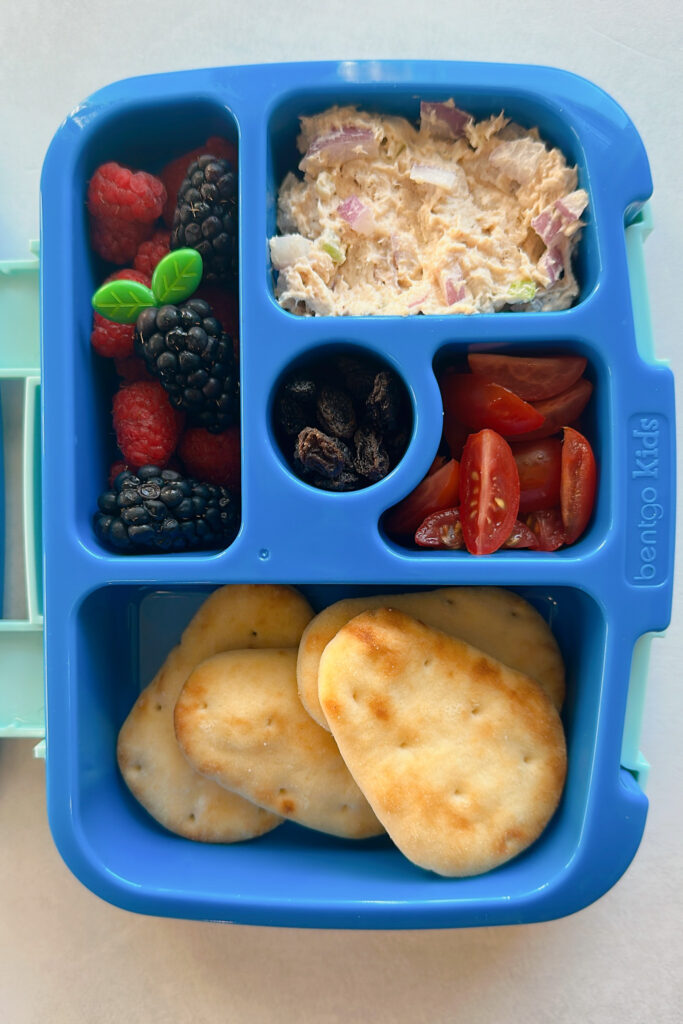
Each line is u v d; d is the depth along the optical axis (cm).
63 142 27
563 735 29
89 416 29
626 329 27
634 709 28
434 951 31
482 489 27
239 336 28
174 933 31
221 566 27
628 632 27
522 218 28
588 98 27
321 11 32
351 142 28
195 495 28
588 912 31
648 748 32
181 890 28
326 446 27
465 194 28
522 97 27
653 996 31
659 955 31
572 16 32
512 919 27
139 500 27
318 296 27
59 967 32
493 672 29
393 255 28
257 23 32
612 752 27
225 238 27
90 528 28
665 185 32
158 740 30
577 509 28
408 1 32
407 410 28
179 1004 31
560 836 28
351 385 27
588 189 27
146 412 28
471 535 27
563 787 29
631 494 27
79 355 28
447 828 28
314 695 28
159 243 29
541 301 28
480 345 27
